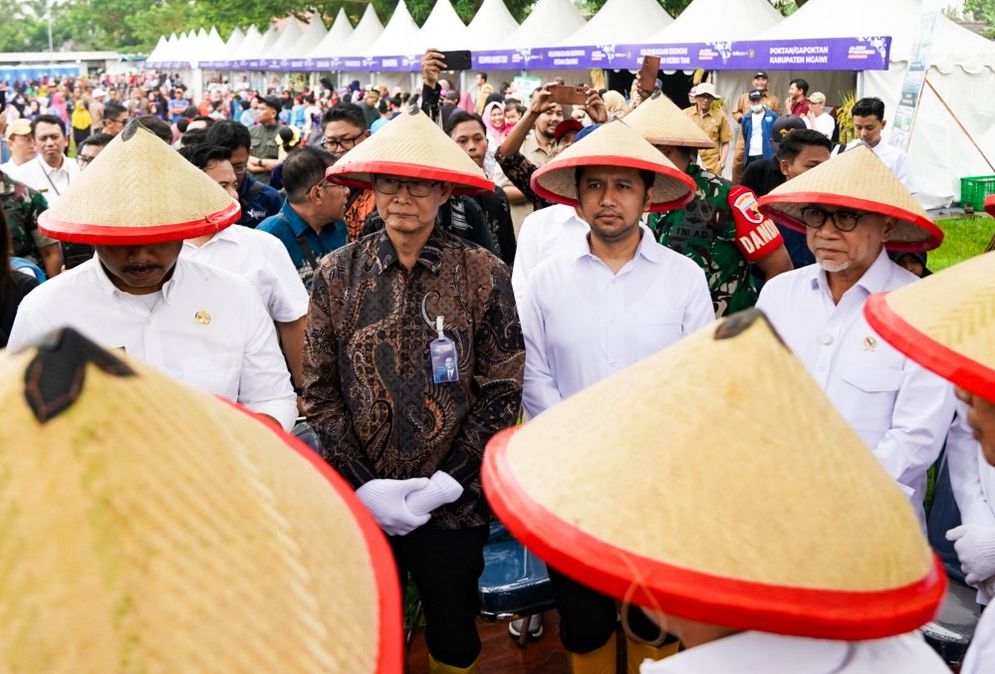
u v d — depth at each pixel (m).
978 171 14.84
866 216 2.84
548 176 3.34
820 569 1.02
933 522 3.21
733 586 1.00
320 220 4.51
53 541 0.66
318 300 2.84
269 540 0.78
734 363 1.13
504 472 1.23
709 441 1.09
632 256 3.20
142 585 0.68
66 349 0.70
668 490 1.07
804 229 3.46
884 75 14.22
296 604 0.77
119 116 9.95
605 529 1.06
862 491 1.09
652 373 1.19
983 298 1.49
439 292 2.79
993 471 2.57
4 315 3.03
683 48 16.91
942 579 1.11
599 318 3.16
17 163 7.29
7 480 0.66
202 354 2.71
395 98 19.67
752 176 5.82
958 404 2.68
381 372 2.78
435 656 2.97
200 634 0.69
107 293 2.63
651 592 1.01
